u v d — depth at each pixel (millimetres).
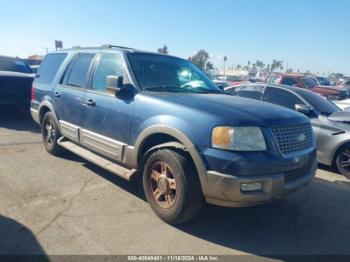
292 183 3652
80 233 3539
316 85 16625
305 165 3861
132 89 4355
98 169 5570
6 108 9430
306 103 7160
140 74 4559
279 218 4230
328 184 5754
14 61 10438
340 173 6449
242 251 3434
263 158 3381
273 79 17219
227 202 3396
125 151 4293
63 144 5645
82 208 4121
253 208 4453
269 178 3389
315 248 3584
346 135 6199
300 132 3881
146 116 4012
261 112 3713
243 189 3326
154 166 3938
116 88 4316
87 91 5082
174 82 4801
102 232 3590
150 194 4023
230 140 3359
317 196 5102
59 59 6262
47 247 3242
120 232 3615
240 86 8625
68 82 5691
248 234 3779
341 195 5223
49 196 4418
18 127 8688
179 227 3811
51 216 3869
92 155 5016
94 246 3320
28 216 3836
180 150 3721
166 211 3793
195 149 3480
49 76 6348
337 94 15648
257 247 3525
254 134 3428
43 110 6406
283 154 3568
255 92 8188
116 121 4426
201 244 3506
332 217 4371
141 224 3811
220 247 3475
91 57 5375
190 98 4027
